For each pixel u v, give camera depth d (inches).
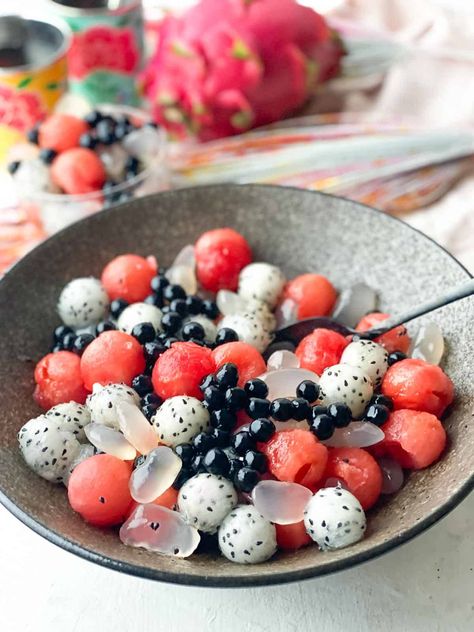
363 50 17.9
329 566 8.4
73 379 11.2
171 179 15.9
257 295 12.4
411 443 10.0
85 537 9.3
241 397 10.2
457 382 10.8
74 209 14.4
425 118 16.9
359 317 12.2
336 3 19.6
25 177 14.5
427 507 9.0
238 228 13.2
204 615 10.0
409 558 10.4
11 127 16.1
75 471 9.8
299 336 12.1
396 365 10.7
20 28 16.8
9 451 10.2
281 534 9.6
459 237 14.7
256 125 17.0
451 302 10.8
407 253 12.1
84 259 12.7
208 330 11.7
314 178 15.6
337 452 10.1
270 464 9.8
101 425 10.3
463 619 9.8
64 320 12.3
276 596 10.1
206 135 16.9
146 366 11.2
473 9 19.1
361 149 16.0
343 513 9.2
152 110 17.0
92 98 17.6
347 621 9.9
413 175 15.6
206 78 15.9
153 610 10.1
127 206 12.9
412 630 9.8
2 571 10.6
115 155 14.8
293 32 15.9
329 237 12.8
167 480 9.8
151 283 12.4
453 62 17.6
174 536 9.5
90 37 16.6
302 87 16.5
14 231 15.1
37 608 10.2
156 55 16.7
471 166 15.8
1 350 11.3
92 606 10.2
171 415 10.2
